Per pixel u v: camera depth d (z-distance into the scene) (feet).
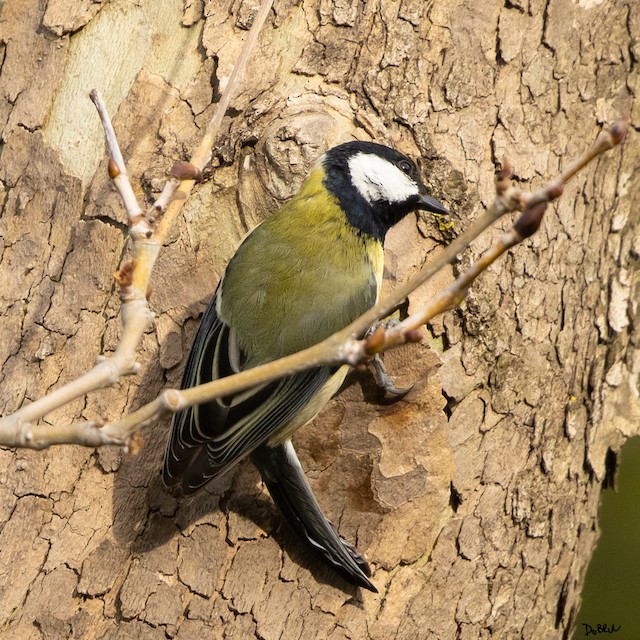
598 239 28.66
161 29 25.98
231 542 23.70
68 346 23.95
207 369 22.68
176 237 24.72
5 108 25.75
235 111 25.03
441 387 24.81
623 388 30.53
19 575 22.68
